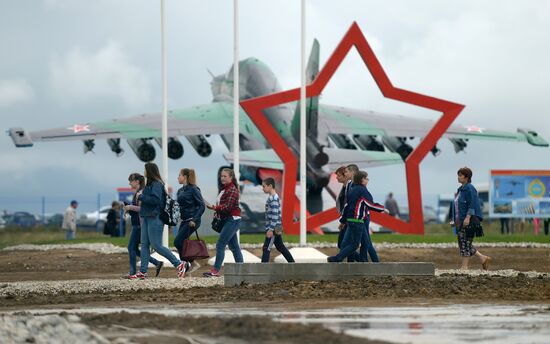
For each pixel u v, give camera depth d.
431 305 19.05
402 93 50.69
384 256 41.00
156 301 20.81
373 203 26.61
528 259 39.34
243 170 66.69
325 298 20.78
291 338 13.27
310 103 62.25
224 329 14.31
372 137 74.56
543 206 58.56
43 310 18.97
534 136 74.00
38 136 64.44
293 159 49.03
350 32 48.69
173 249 41.38
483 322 15.73
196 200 27.88
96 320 15.89
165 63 38.47
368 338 13.63
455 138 73.00
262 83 76.19
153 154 67.56
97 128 66.00
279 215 29.14
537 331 14.50
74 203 64.56
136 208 28.05
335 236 52.84
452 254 42.25
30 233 78.50
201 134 68.38
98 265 37.72
